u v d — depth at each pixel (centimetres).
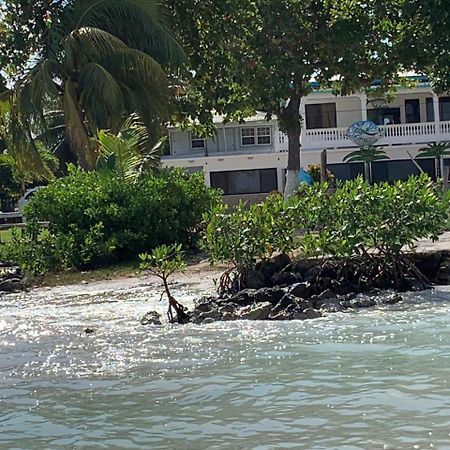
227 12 3397
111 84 2930
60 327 1370
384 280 1575
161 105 3212
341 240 1572
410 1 3158
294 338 1158
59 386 953
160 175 2611
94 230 2356
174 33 3369
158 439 730
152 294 1734
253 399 842
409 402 798
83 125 3020
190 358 1062
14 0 3391
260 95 3334
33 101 2975
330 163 5034
